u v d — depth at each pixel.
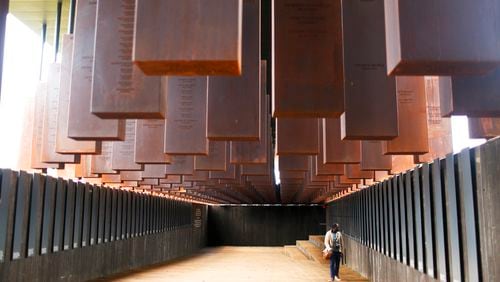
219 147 5.03
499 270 4.79
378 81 2.63
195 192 18.67
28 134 6.70
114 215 15.29
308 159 6.42
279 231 35.41
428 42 1.85
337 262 14.62
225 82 2.84
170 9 1.88
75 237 12.24
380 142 5.31
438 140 4.87
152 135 4.18
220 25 1.87
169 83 3.34
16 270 9.19
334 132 4.32
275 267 20.88
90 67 2.99
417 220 8.12
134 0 2.50
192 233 30.02
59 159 4.90
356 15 2.64
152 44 1.86
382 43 2.63
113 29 2.48
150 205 20.00
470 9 1.87
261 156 4.62
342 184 10.36
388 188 10.61
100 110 2.43
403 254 9.22
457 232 6.05
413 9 1.87
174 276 16.59
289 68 2.41
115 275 15.31
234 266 21.14
